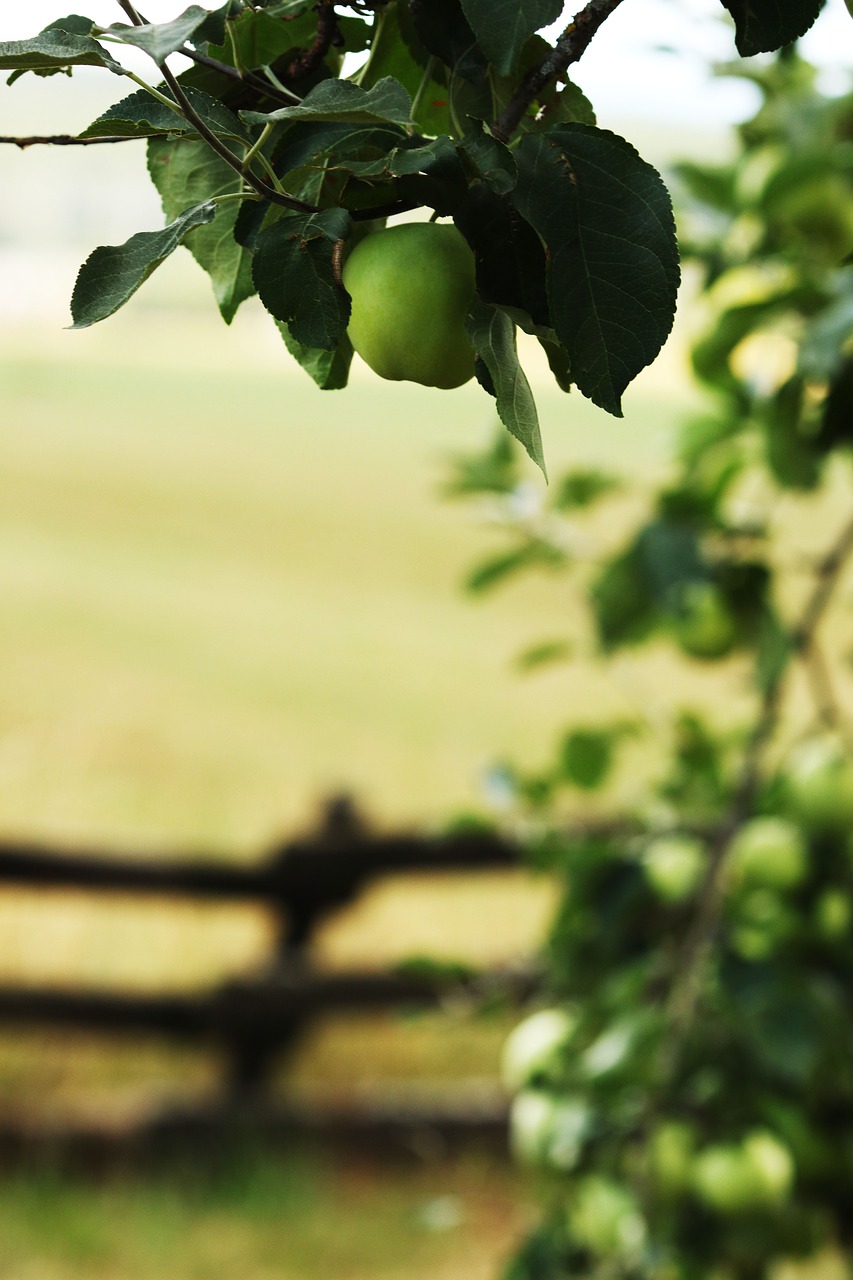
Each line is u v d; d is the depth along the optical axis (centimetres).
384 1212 694
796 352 419
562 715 1581
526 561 442
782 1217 414
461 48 335
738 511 439
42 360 6894
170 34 299
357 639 1947
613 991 428
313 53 338
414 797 1302
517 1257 430
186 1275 633
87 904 1005
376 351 338
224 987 706
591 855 432
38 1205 680
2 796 1257
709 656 434
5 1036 841
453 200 330
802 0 331
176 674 1734
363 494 3259
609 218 326
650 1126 414
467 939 959
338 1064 842
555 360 333
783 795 432
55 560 2436
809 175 419
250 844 1177
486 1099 727
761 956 421
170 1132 710
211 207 329
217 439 4194
